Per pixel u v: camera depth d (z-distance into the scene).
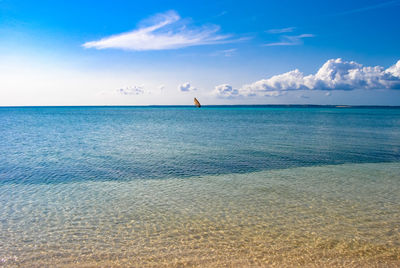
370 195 11.80
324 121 64.62
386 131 39.34
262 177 15.05
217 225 8.80
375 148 24.56
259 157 20.62
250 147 25.31
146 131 41.16
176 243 7.60
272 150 23.69
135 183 13.91
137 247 7.36
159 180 14.48
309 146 25.72
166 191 12.53
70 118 83.88
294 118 80.19
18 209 10.23
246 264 6.56
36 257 6.84
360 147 25.12
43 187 13.20
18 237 7.93
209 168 17.23
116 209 10.26
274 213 9.79
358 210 10.02
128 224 8.88
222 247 7.37
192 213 9.83
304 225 8.75
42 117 90.44
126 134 37.09
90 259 6.76
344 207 10.34
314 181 14.13
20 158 20.52
